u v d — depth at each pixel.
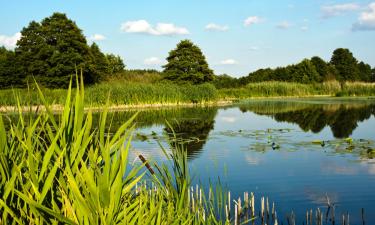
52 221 2.46
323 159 11.97
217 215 6.30
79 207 2.48
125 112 31.72
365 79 95.75
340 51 92.06
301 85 65.88
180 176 3.76
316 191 8.41
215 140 16.39
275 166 11.00
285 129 20.05
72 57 52.41
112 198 2.49
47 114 2.97
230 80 76.12
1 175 2.69
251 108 37.03
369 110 31.30
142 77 64.62
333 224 6.44
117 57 81.38
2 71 52.56
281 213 6.93
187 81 58.78
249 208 7.07
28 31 55.22
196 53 60.69
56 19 55.41
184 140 16.25
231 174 10.01
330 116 27.11
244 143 15.50
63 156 2.71
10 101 27.64
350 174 9.95
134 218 2.76
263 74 79.44
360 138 16.55
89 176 2.44
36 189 2.51
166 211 3.56
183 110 34.91
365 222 6.45
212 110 34.81
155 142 15.55
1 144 2.71
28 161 2.57
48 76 52.88
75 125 2.76
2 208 2.63
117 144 2.77
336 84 67.75
